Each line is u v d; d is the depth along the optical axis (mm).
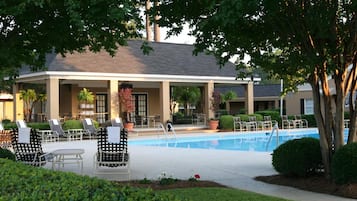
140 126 27578
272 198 7105
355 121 8766
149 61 27781
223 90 46125
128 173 10273
